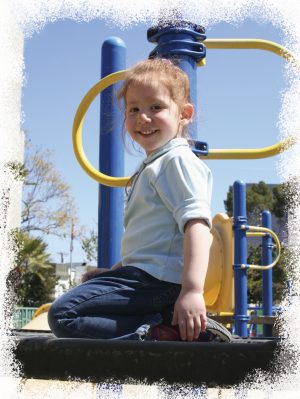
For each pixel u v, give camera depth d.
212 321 1.41
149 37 2.49
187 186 1.44
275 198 18.64
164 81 1.61
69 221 18.25
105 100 3.24
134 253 1.50
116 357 1.00
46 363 1.02
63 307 1.41
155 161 1.56
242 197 4.66
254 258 14.65
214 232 4.06
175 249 1.46
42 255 17.38
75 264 25.17
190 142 2.34
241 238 4.61
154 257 1.46
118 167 3.21
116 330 1.39
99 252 3.20
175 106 1.63
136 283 1.42
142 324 1.40
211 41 2.67
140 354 0.99
